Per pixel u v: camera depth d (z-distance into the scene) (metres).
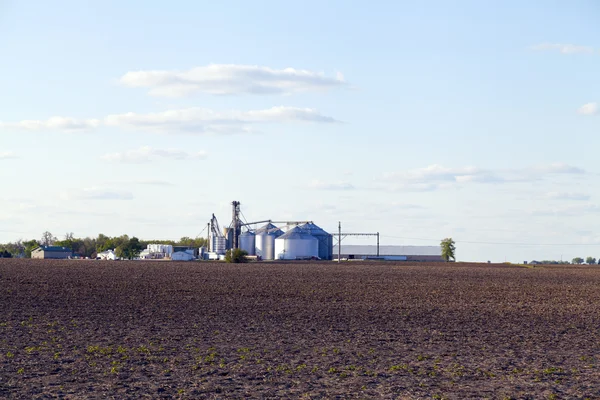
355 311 60.78
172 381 30.41
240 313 57.19
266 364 34.72
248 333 45.47
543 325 53.72
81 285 86.31
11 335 42.31
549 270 179.75
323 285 94.94
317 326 49.81
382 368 34.34
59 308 58.22
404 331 48.25
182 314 55.53
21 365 33.19
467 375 32.88
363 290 86.88
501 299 77.88
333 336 44.97
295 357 36.88
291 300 70.25
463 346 42.00
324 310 61.06
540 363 36.59
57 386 29.05
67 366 33.19
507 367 35.25
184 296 72.56
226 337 43.47
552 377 32.81
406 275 130.75
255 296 74.31
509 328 51.28
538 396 28.83
